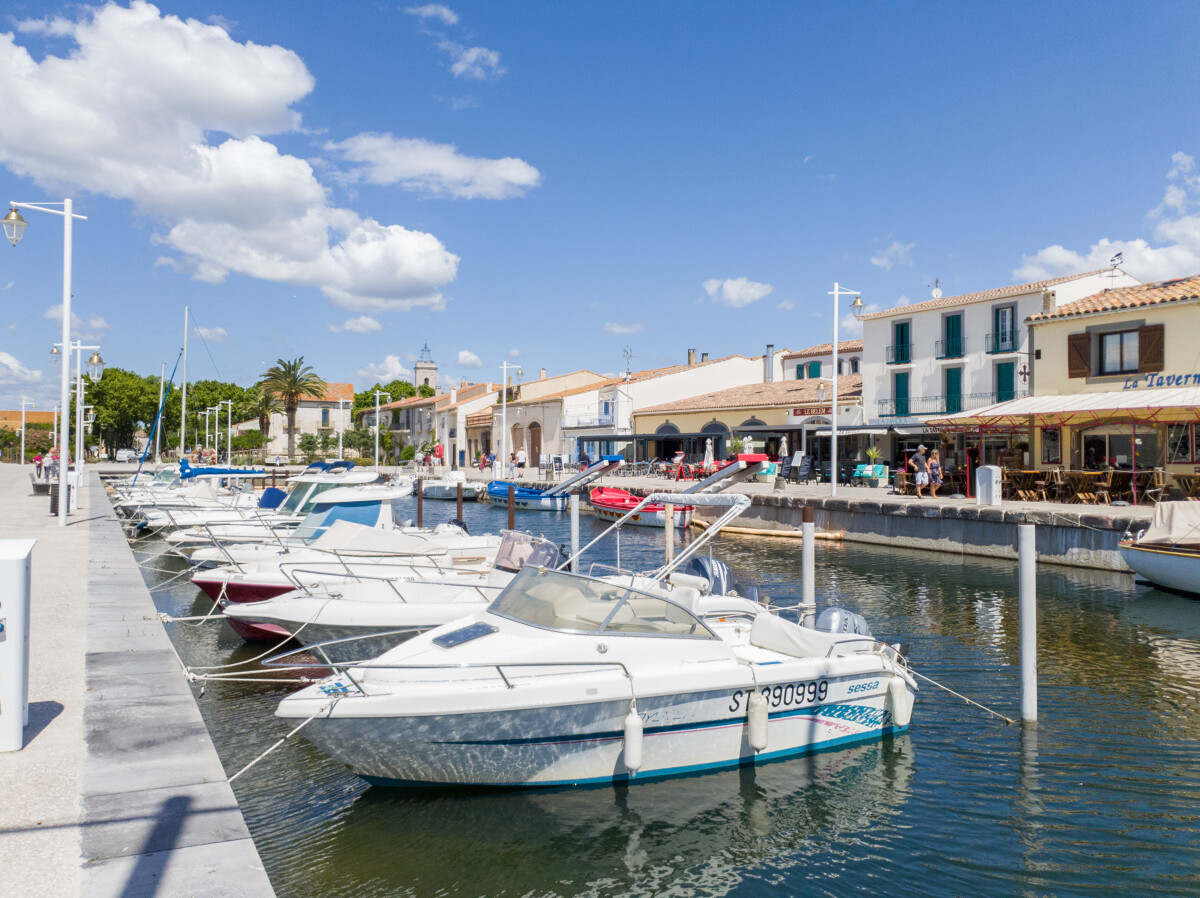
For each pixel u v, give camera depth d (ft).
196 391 316.81
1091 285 109.91
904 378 124.47
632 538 88.58
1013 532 67.00
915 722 29.27
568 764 22.89
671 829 21.36
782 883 19.06
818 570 63.93
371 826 21.40
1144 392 81.66
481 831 21.17
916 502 78.07
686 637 24.49
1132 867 19.75
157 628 29.63
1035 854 20.31
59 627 29.58
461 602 36.24
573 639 23.21
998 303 111.65
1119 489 78.59
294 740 27.32
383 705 21.04
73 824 14.07
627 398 165.89
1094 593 53.26
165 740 18.19
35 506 87.76
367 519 52.65
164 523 67.05
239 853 13.23
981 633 42.80
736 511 31.14
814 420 116.98
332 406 346.74
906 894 18.63
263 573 41.09
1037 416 88.79
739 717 24.54
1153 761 25.82
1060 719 29.53
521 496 124.98
